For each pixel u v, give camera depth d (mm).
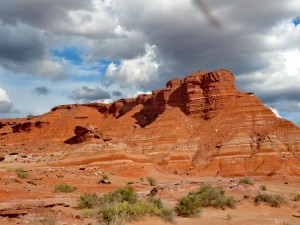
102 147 94000
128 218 21953
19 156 108250
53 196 34656
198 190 37188
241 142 107125
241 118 118125
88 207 27672
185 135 124125
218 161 102938
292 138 104312
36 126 171500
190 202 27469
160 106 151875
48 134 165125
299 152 99688
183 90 141375
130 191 31719
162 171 93750
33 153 122875
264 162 95938
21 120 184125
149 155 116375
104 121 181375
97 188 45969
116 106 184000
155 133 125875
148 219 22938
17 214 18938
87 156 88688
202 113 132000
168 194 39031
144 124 156250
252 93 135750
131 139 127000
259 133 109625
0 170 47469
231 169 96750
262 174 90250
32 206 21062
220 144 111562
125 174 79938
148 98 173625
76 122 172625
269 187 60688
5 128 180250
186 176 89250
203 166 105188
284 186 67125
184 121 129375
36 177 49500
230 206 32125
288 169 89875
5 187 35875
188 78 139875
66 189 40094
